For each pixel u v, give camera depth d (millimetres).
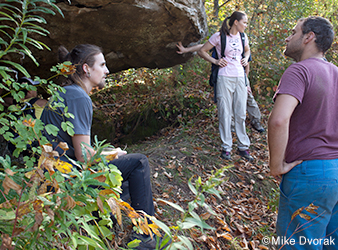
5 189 877
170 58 4027
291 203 1689
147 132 5199
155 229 1238
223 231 2672
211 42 3695
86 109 1821
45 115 1788
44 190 1021
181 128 4926
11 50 1021
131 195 2035
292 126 1706
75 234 1037
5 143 3404
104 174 1121
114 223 2146
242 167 3676
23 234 988
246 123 4891
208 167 3615
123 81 6332
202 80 6039
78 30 2779
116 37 3102
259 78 5496
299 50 1861
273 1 5938
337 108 1678
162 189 3031
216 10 6113
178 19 3281
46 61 2971
